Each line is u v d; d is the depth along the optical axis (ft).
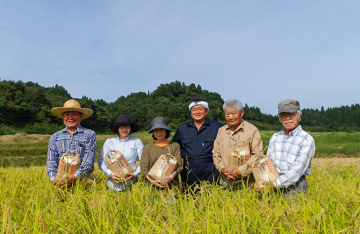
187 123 16.08
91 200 9.53
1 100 174.19
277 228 7.44
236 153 12.62
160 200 9.79
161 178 11.89
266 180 10.95
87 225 8.09
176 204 9.66
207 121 15.71
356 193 9.63
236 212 8.29
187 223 7.86
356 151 65.10
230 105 13.70
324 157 62.44
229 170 12.62
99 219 8.05
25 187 11.21
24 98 203.00
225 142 14.03
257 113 519.60
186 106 407.44
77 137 13.96
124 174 13.21
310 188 11.55
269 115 554.87
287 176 10.87
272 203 9.46
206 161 14.82
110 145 14.93
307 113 579.89
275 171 11.28
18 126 172.04
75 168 12.37
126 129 14.89
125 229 8.27
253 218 7.91
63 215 8.68
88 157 13.42
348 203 9.12
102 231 7.91
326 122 584.81
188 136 15.42
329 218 7.66
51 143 13.88
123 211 8.81
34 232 7.54
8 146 87.15
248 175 12.26
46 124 186.50
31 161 62.90
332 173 15.48
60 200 10.16
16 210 9.02
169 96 550.77
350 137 106.42
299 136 11.78
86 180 13.12
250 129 13.76
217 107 419.95
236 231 7.41
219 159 14.02
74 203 9.05
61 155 13.69
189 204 9.16
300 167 11.02
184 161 15.11
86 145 13.97
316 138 109.70
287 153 11.98
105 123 265.95
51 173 13.24
